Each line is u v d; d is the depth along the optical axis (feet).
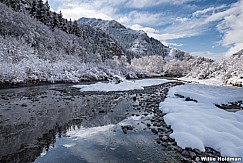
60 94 81.61
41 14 256.93
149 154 25.38
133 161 23.54
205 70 259.39
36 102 61.52
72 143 29.30
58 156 24.95
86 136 32.35
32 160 23.85
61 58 186.50
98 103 62.90
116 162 23.31
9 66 109.29
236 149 24.57
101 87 102.94
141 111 50.98
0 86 93.35
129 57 503.61
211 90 88.07
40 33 200.75
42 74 130.72
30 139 30.81
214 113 42.01
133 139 30.78
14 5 228.02
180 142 27.86
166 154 25.34
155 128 34.91
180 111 44.80
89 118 44.01
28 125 37.86
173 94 79.66
